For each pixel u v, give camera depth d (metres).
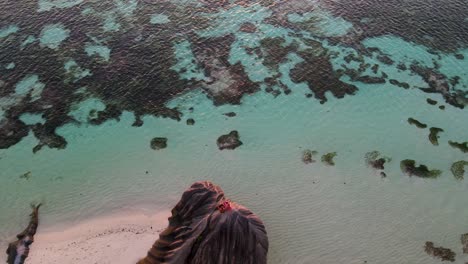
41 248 35.34
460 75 51.75
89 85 49.19
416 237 37.16
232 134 45.00
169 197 39.78
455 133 45.78
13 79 49.41
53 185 40.34
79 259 34.41
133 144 44.03
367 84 50.53
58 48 53.09
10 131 44.62
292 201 39.62
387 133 45.66
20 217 37.78
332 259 35.56
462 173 42.06
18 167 41.69
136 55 52.66
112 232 36.72
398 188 40.97
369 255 35.91
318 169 42.34
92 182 40.72
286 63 52.53
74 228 37.16
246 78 50.53
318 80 50.78
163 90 49.03
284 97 48.81
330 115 47.28
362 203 39.62
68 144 43.72
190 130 45.34
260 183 41.03
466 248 36.28
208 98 48.44
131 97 48.16
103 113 46.59
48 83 49.16
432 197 40.22
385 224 38.03
